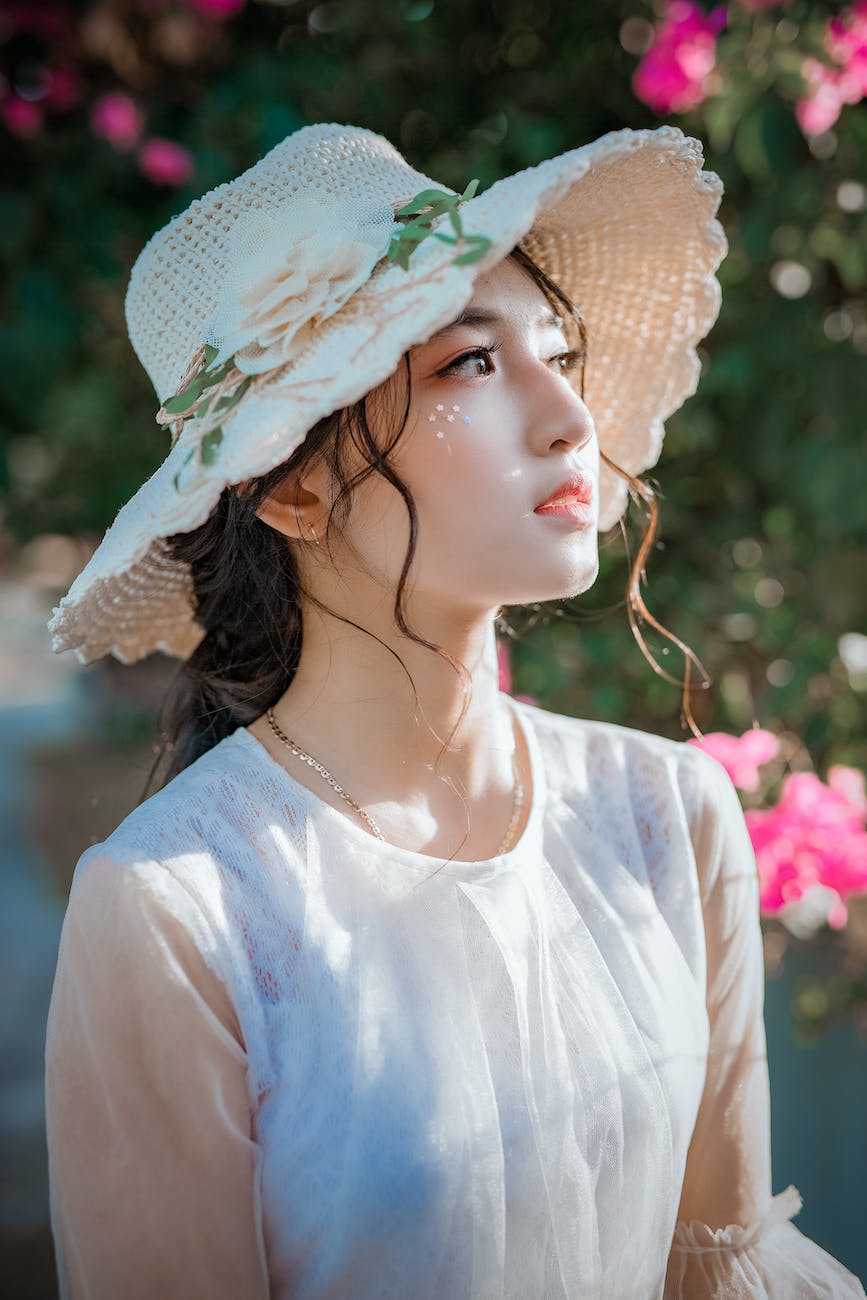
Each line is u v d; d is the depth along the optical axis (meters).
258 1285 1.05
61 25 2.52
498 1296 1.05
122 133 2.52
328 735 1.20
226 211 1.21
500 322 1.09
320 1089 1.05
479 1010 1.11
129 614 1.39
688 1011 1.22
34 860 5.92
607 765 1.34
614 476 1.47
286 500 1.17
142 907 1.04
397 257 1.05
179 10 2.51
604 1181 1.12
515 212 0.99
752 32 2.14
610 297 1.39
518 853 1.19
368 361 1.00
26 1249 2.93
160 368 1.26
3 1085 3.74
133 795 2.00
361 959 1.09
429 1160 1.04
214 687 1.37
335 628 1.20
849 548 2.39
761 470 2.40
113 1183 1.06
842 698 2.41
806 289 2.34
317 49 2.56
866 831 2.26
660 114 2.42
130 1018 1.04
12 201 2.49
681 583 2.44
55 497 3.73
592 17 2.45
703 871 1.33
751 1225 1.32
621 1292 1.14
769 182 2.26
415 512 1.09
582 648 2.44
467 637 1.17
